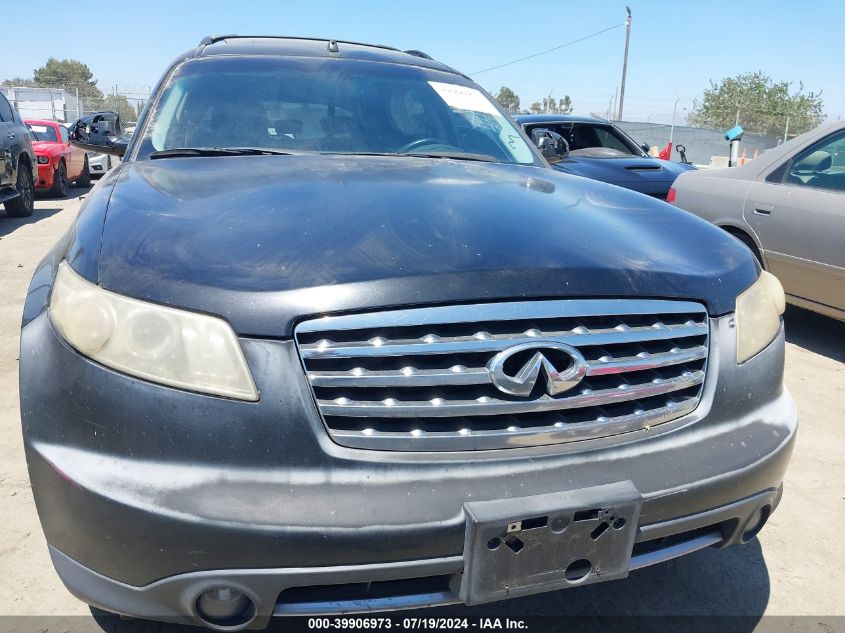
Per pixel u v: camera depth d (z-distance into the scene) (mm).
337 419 1473
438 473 1473
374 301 1472
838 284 4254
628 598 2217
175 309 1469
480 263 1584
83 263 1625
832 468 3096
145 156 2521
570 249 1722
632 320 1668
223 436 1429
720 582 2311
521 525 1463
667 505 1607
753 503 1761
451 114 3117
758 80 40406
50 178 11719
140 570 1436
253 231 1650
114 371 1466
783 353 1993
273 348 1447
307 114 2844
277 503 1402
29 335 1647
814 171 4516
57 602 2043
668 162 7824
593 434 1608
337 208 1810
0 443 2955
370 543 1401
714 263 1901
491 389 1524
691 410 1743
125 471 1435
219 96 2832
